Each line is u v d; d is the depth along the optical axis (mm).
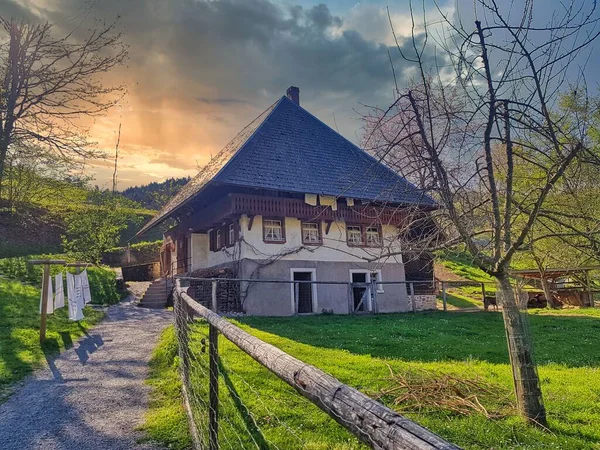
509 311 5477
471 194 5195
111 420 5832
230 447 4316
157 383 7387
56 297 12797
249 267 17484
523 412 5242
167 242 28547
